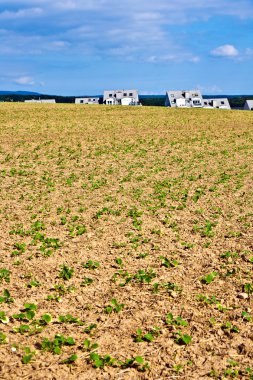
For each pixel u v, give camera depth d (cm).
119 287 887
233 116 6119
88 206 1557
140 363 632
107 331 721
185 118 5703
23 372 609
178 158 2702
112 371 616
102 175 2181
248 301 827
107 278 931
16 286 888
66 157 2755
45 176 2144
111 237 1202
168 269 981
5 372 608
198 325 739
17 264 999
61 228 1291
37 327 727
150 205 1568
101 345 680
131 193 1764
